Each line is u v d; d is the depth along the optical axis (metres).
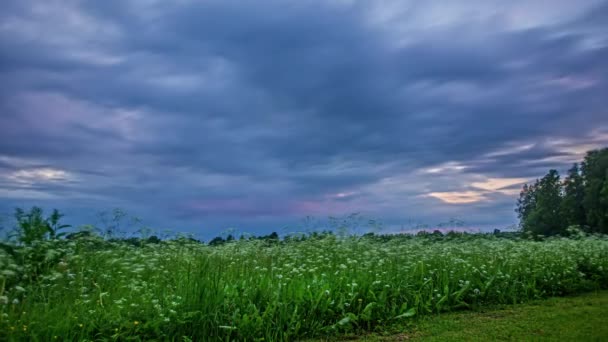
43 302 6.01
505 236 14.66
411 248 10.52
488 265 9.94
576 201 31.91
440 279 8.65
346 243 10.80
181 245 10.76
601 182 29.34
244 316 6.04
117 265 8.08
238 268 8.34
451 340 6.28
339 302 6.95
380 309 7.23
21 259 6.94
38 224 7.61
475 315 7.78
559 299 9.12
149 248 10.06
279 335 6.27
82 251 8.15
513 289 9.08
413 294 7.93
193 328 5.89
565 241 12.97
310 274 8.45
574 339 6.21
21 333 5.07
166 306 6.13
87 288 6.84
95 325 5.59
